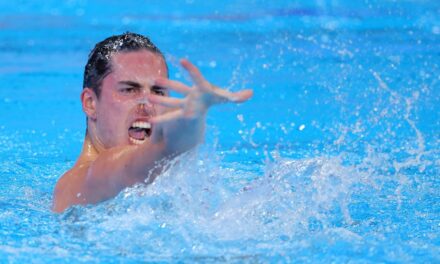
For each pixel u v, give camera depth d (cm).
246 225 838
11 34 2769
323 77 1930
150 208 822
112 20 3028
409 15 2825
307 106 1675
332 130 1473
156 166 703
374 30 2566
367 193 1030
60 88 1975
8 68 2220
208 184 836
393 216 926
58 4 3481
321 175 934
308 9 3095
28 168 1244
